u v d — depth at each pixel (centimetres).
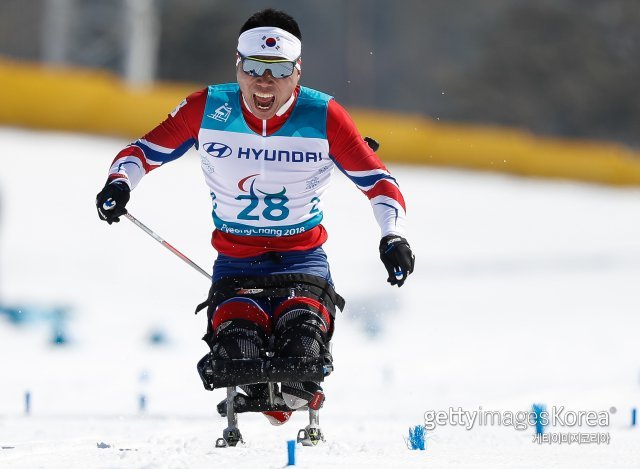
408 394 2542
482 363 3291
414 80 19800
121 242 5506
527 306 5069
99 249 5378
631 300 5303
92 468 1387
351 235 6209
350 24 19550
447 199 7369
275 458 1454
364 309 4781
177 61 15500
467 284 5566
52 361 3200
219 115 1591
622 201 8125
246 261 1620
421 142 7831
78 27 10856
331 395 2538
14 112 6425
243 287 1598
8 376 2878
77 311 4362
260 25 1569
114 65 12531
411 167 7794
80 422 2022
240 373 1490
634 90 16150
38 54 16362
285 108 1585
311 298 1594
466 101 16500
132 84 9575
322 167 1616
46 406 2316
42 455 1538
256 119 1584
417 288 5384
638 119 16175
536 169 8162
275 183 1602
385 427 1973
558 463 1470
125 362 3212
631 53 16875
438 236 6688
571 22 16662
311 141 1593
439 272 5834
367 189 1614
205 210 6062
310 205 1628
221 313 1573
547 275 5903
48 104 6506
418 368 3147
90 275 5031
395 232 1559
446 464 1449
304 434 1625
